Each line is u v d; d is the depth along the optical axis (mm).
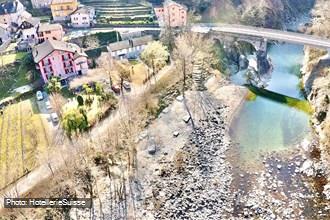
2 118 68875
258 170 58188
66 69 82125
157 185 55500
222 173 57844
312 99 74625
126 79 80750
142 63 88250
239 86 82125
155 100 75250
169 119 71125
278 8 117375
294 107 73938
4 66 84250
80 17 105812
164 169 58656
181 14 104375
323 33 99812
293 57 99000
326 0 121938
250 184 55375
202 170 58562
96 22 108938
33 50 86438
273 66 95375
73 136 61000
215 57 90562
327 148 59844
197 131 67750
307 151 61219
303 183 54750
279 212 50062
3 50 93312
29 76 81688
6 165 57375
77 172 55938
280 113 72438
